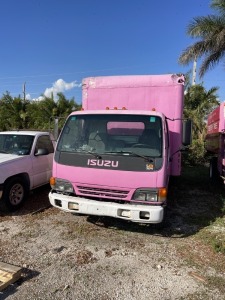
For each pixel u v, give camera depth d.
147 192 5.11
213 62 19.08
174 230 5.95
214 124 10.37
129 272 4.40
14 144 7.67
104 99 6.98
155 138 5.34
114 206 5.13
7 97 25.03
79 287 4.00
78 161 5.45
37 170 7.56
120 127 5.52
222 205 7.73
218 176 9.88
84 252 4.96
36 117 23.77
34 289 3.93
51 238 5.48
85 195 5.42
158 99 6.64
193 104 23.20
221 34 17.45
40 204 7.35
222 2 17.23
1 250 5.00
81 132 5.68
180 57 19.58
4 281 3.95
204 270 4.49
